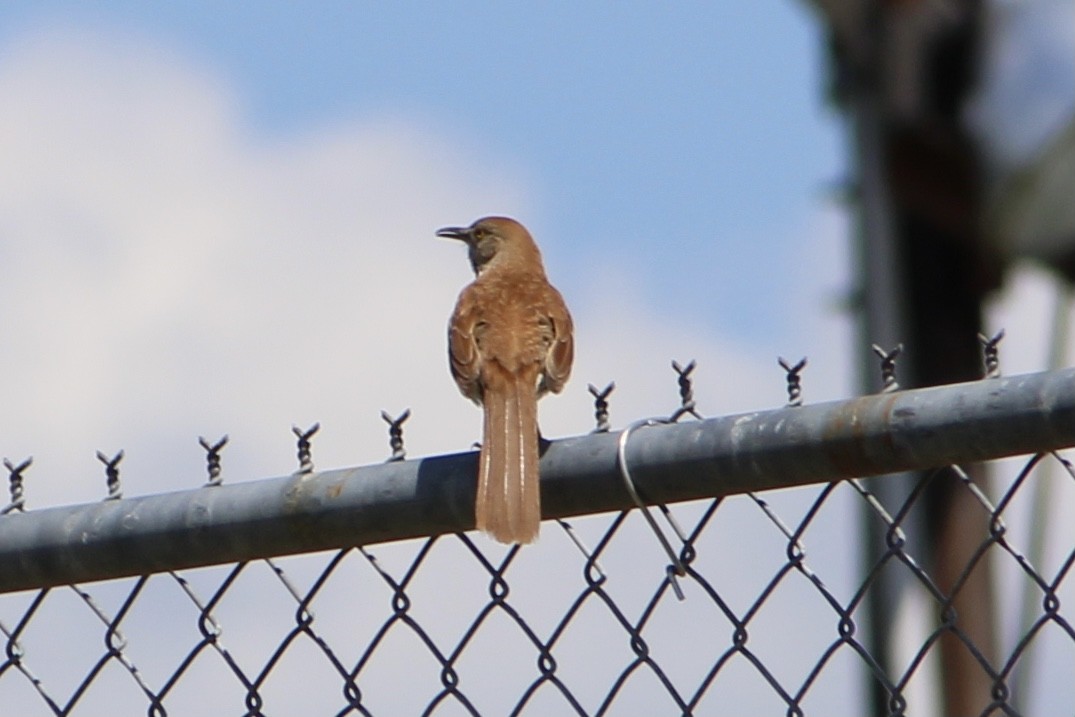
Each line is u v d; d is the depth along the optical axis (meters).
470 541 6.97
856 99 12.24
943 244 12.08
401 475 6.80
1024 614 10.60
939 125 11.86
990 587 10.67
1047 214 11.74
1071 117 11.58
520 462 6.61
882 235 12.14
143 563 7.16
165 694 7.42
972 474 10.75
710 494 6.30
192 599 7.37
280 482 6.96
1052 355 12.02
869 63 12.08
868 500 6.17
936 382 12.10
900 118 11.95
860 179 12.28
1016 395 5.70
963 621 10.61
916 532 10.79
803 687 6.27
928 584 6.08
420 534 6.82
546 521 6.76
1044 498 10.76
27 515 7.36
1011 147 11.75
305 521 6.89
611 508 6.52
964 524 10.70
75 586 7.48
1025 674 10.55
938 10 11.81
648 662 6.57
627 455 6.41
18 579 7.39
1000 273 12.07
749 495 6.33
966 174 11.90
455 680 6.98
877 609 10.87
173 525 7.08
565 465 6.55
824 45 12.46
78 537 7.23
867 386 12.22
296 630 7.20
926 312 12.11
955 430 5.80
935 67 11.89
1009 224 11.85
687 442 6.27
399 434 7.02
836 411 6.00
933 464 5.91
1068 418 5.61
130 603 7.49
